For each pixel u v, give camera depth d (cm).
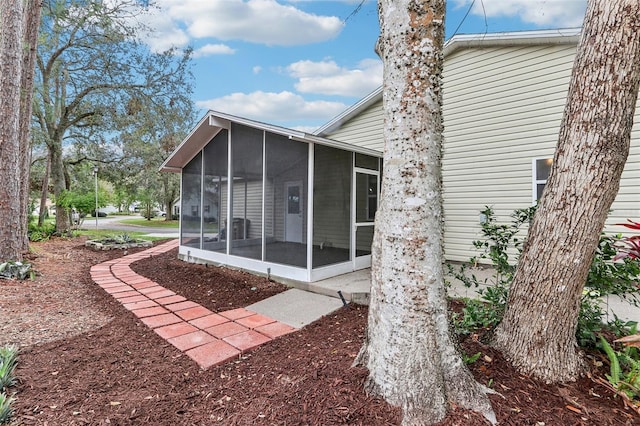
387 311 196
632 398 195
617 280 241
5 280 511
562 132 211
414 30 186
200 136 691
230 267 642
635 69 189
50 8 971
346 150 571
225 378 249
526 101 621
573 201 200
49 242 999
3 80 574
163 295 489
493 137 659
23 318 369
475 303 294
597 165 193
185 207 787
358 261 602
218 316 395
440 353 193
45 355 284
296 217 518
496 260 287
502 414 178
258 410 199
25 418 197
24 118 757
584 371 220
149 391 231
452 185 711
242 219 621
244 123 569
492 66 657
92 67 1131
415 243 189
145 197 2364
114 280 585
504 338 234
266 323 370
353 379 208
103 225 2166
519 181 630
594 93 194
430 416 175
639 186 517
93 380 245
